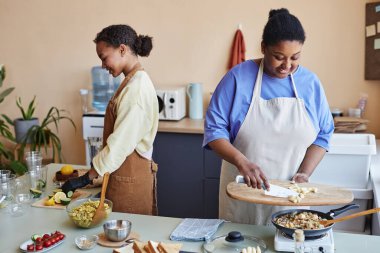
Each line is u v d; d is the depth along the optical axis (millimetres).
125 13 4020
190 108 3879
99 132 3787
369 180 2842
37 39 4277
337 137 2930
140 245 1550
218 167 3520
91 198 2016
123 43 2195
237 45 3785
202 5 3836
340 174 2820
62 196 2096
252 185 1739
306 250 1549
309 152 2049
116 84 4016
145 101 2160
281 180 1941
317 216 1698
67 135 4387
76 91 4281
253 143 1997
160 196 3672
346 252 1595
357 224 2822
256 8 3730
